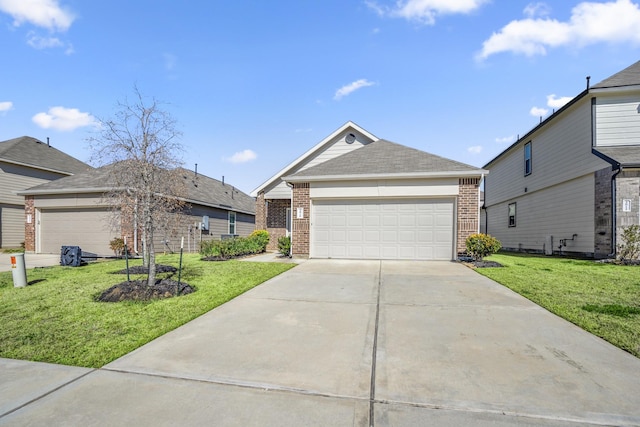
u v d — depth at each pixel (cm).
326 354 352
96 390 281
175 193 846
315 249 1170
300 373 310
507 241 1966
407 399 265
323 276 789
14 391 280
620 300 551
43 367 325
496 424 231
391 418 239
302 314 493
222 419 239
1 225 1784
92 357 347
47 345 379
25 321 464
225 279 755
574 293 600
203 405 258
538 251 1585
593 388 279
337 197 1138
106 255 1478
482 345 372
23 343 385
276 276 795
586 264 1002
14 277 692
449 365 324
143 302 559
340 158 1302
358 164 1204
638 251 1022
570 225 1323
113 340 394
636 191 1048
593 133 1178
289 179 1156
